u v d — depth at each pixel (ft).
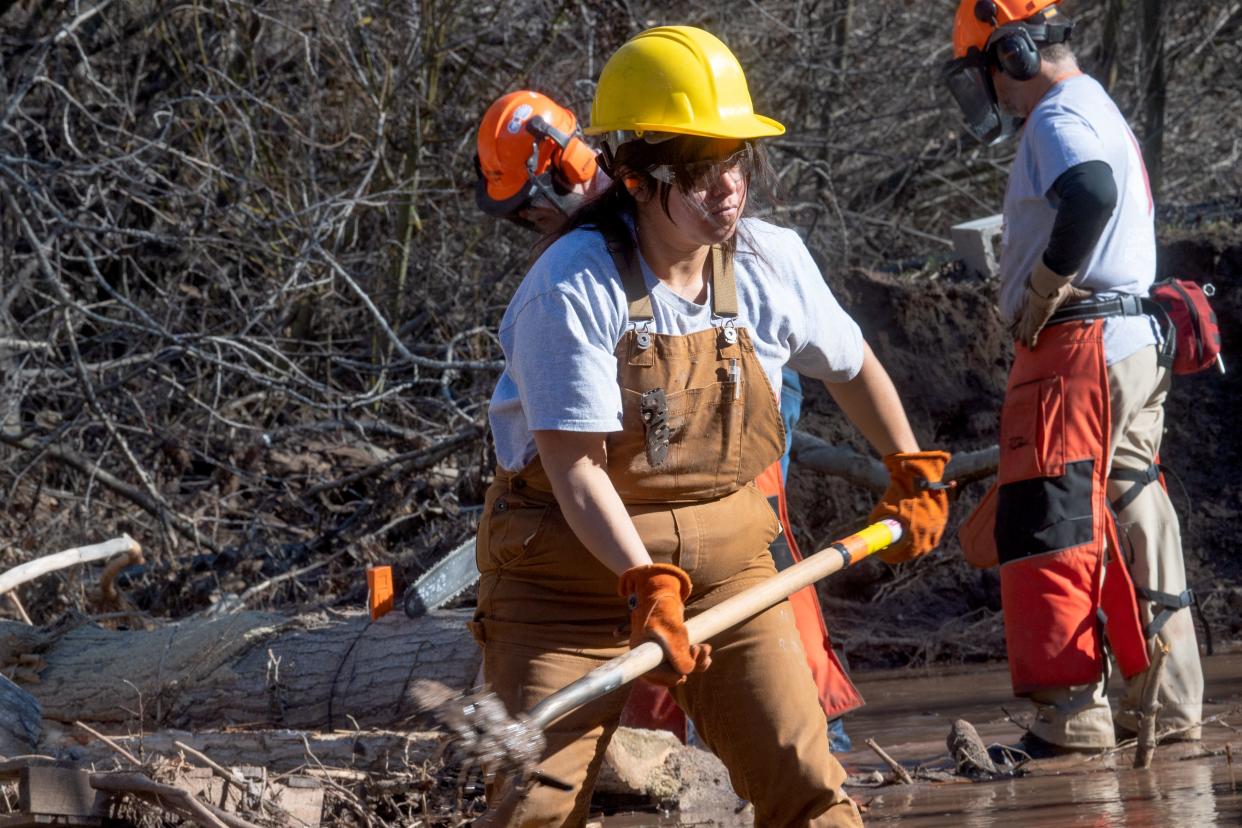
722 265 15.90
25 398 60.29
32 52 64.23
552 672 15.71
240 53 69.15
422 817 22.89
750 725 15.80
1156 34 79.05
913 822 21.63
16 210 54.19
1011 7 26.86
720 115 15.33
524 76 66.90
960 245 52.03
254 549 48.67
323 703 28.37
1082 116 25.93
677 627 14.35
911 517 17.37
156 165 60.95
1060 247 25.02
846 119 78.18
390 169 63.93
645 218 15.66
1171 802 21.30
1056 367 25.99
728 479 16.08
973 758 25.53
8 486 54.75
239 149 63.21
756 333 16.14
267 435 51.75
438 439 53.67
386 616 29.32
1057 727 25.93
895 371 50.47
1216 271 50.47
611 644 15.90
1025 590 25.88
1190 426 49.67
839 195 78.07
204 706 29.07
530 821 15.25
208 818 20.29
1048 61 26.89
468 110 67.46
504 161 28.32
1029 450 25.95
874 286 51.42
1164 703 26.73
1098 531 25.68
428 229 64.95
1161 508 27.07
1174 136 87.76
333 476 53.83
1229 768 24.02
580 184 28.37
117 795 21.12
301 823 22.08
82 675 30.48
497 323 61.67
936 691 37.29
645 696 26.58
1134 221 26.48
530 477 15.99
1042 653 25.63
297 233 61.21
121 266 64.49
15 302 65.31
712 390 15.70
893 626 45.75
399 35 64.64
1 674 27.73
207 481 54.60
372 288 62.28
